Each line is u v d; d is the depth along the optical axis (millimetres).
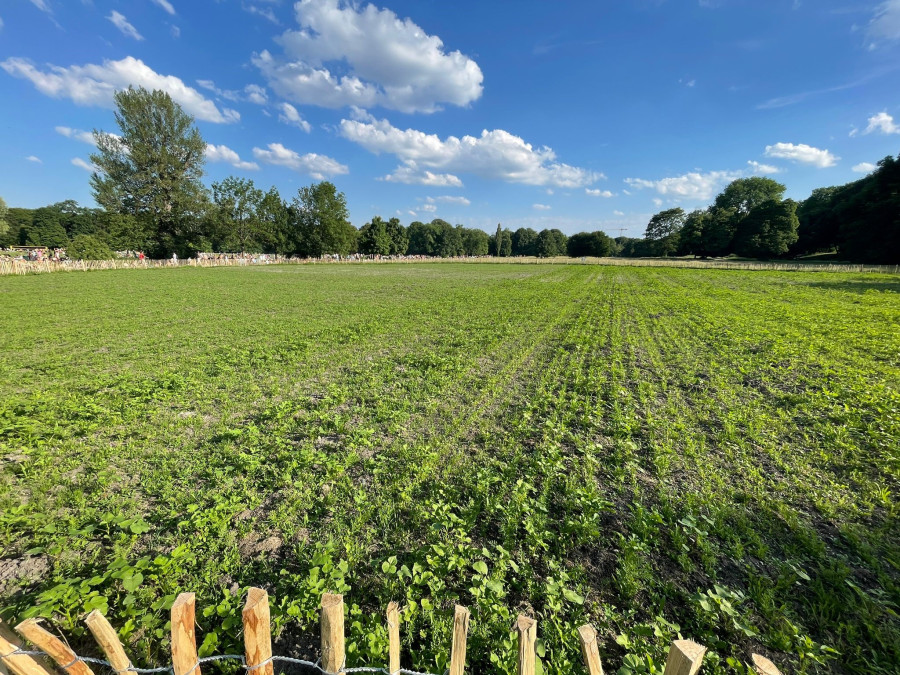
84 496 4758
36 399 7531
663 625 2998
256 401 7871
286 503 4648
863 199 55688
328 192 72938
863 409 7258
